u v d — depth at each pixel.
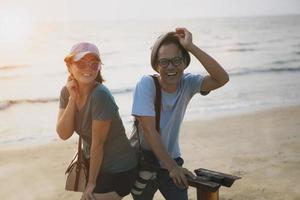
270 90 15.74
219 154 7.46
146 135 2.70
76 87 2.59
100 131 2.58
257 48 33.66
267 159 7.04
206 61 2.63
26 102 14.83
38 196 5.81
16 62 26.25
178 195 2.96
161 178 2.95
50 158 7.82
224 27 58.59
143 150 2.88
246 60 26.47
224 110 12.25
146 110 2.67
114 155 2.71
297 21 69.62
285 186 5.66
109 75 21.47
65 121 2.64
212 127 9.91
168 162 2.62
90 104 2.57
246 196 5.28
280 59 26.25
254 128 9.70
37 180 6.52
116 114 2.65
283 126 9.82
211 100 14.02
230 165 6.76
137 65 25.20
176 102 2.77
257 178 6.01
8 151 8.35
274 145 8.02
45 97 15.92
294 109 12.08
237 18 80.75
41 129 10.74
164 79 2.69
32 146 8.79
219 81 2.72
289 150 7.61
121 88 17.53
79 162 2.79
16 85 18.70
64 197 5.76
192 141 8.51
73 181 2.80
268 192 5.41
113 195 2.72
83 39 42.53
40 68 23.98
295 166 6.59
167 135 2.83
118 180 2.72
